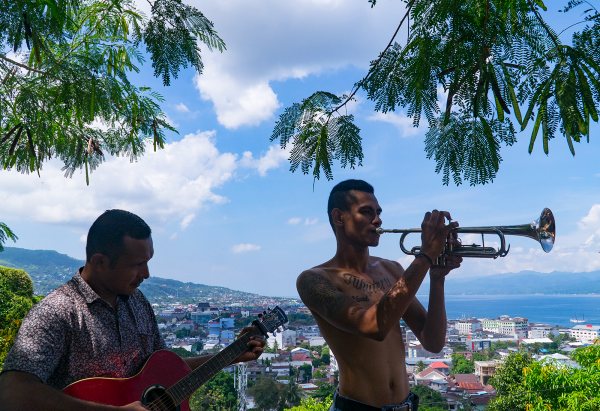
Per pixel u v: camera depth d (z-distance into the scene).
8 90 3.46
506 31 1.69
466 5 1.74
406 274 1.87
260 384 68.50
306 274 2.06
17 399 1.62
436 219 1.93
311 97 2.26
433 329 2.11
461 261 2.08
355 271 2.11
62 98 3.29
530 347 141.62
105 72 3.39
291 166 2.30
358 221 2.06
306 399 12.44
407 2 1.84
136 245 1.83
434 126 1.95
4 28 2.73
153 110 3.83
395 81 1.95
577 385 6.81
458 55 1.72
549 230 2.02
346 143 2.25
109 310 1.88
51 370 1.73
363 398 1.96
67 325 1.78
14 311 9.98
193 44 2.67
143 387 1.93
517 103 1.65
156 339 2.09
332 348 2.03
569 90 1.59
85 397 1.79
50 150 3.96
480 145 1.86
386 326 1.84
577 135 1.60
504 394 16.97
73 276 1.88
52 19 2.77
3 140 3.49
